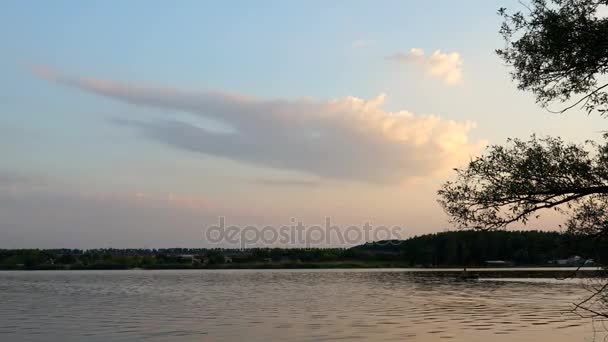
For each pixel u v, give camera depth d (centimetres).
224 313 6619
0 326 5338
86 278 19200
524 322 5269
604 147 1268
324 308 7219
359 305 7631
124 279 18225
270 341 4278
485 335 4466
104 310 7106
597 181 1245
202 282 15750
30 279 18250
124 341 4331
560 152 1278
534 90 1306
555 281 13600
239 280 17038
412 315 6131
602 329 4500
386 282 14488
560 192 1254
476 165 1320
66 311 6975
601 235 1270
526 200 1287
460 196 1331
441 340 4250
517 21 1273
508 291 10094
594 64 1231
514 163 1290
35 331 4959
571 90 1272
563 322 5181
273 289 11969
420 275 18962
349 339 4356
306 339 4375
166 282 15888
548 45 1238
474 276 16450
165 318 6050
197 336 4591
